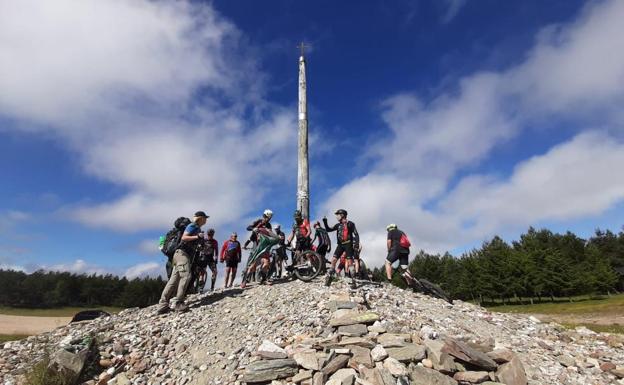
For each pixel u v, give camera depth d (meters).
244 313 8.49
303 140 14.93
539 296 47.34
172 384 6.34
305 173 14.64
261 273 11.01
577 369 6.79
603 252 68.12
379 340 6.25
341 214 10.98
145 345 7.52
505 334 8.38
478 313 10.01
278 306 8.55
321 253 11.10
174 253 9.44
